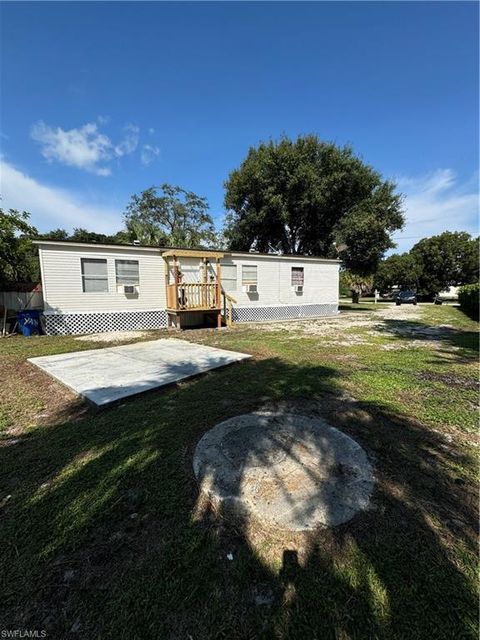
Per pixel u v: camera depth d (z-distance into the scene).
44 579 1.24
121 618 1.09
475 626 1.05
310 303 13.90
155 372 4.17
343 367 4.51
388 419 2.72
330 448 2.20
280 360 4.99
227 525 1.50
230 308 10.70
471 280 31.09
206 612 1.10
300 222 18.45
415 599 1.15
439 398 3.25
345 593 1.17
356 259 18.75
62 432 2.55
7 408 3.10
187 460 2.08
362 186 17.20
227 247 22.12
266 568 1.27
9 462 2.12
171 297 9.64
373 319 12.24
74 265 8.59
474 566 1.28
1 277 9.35
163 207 26.61
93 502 1.69
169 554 1.35
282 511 1.58
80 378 3.91
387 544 1.39
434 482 1.85
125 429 2.57
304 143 16.78
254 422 2.63
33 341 7.21
